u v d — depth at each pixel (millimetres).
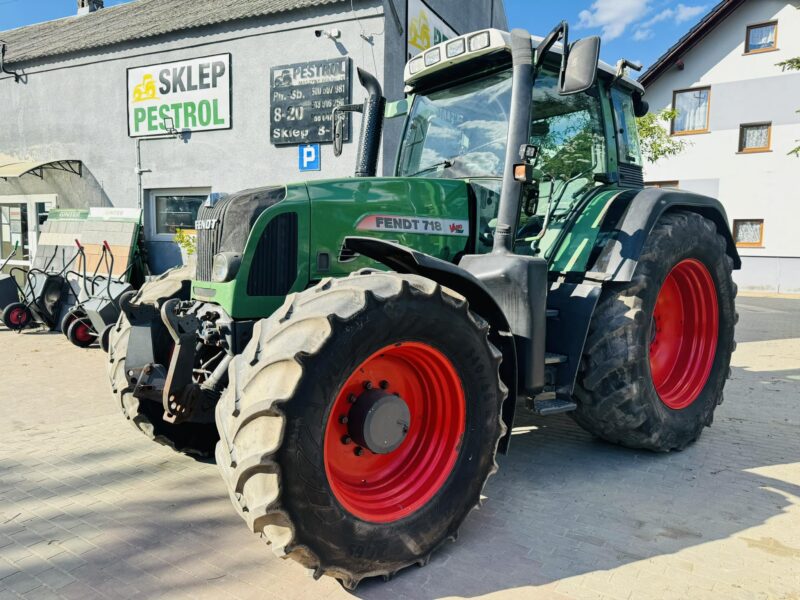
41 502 3119
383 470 2572
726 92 19656
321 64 8633
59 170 11531
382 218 3201
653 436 3592
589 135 4039
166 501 3133
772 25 18797
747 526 2840
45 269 8773
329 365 2125
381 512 2387
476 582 2383
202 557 2578
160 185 10367
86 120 11039
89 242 9297
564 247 3631
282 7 8859
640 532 2787
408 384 2639
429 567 2494
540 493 3232
